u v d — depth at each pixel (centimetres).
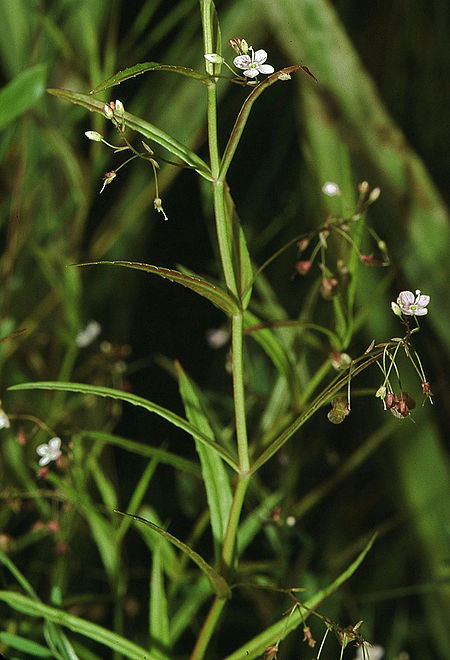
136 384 52
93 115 44
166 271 31
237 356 32
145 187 47
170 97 46
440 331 41
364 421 47
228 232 33
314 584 40
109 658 41
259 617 42
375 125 40
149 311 54
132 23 54
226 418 46
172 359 53
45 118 45
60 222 46
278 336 39
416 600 45
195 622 41
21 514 43
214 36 32
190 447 50
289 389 37
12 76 45
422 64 52
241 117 31
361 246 41
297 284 50
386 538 46
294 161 54
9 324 42
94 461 39
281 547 40
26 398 43
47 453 37
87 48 45
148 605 44
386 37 53
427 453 42
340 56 40
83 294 47
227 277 32
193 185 56
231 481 39
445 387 42
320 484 47
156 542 36
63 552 39
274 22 40
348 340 37
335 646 41
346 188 38
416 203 40
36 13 44
